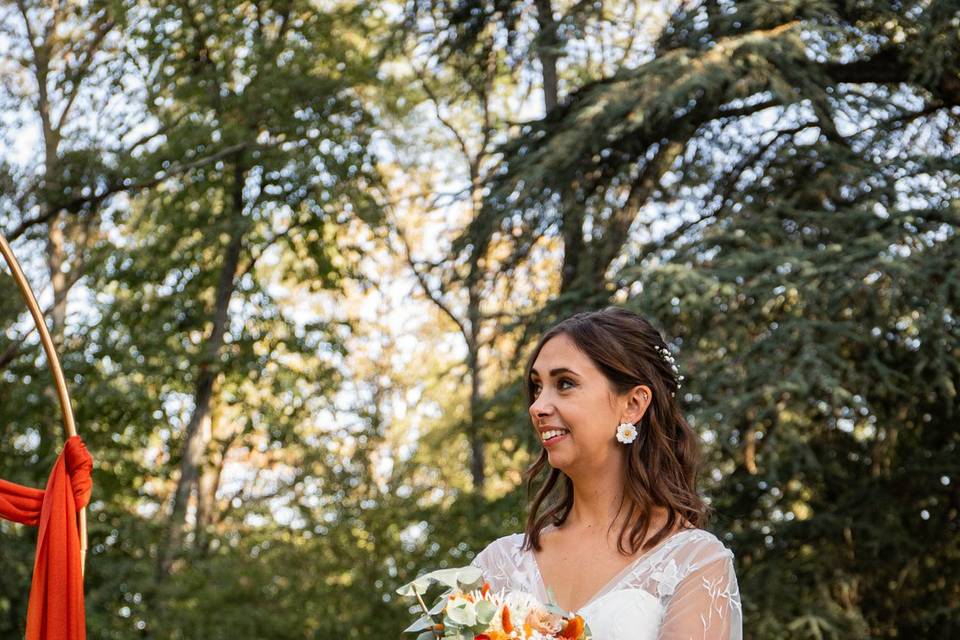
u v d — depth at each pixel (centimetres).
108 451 1558
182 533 1452
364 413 1634
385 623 1184
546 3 1239
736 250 991
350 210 1634
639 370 302
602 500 303
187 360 1562
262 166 1520
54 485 432
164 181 1516
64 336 1508
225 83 1566
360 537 1231
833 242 1000
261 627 1205
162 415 1650
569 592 297
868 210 988
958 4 980
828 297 924
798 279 941
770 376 909
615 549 298
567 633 273
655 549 294
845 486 1034
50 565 424
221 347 1570
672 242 1053
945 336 907
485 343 1145
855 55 1089
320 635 1192
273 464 1775
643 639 285
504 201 1071
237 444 1831
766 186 1058
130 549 1446
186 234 1564
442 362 2047
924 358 920
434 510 1234
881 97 1009
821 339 937
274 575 1238
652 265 969
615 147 1077
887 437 1008
